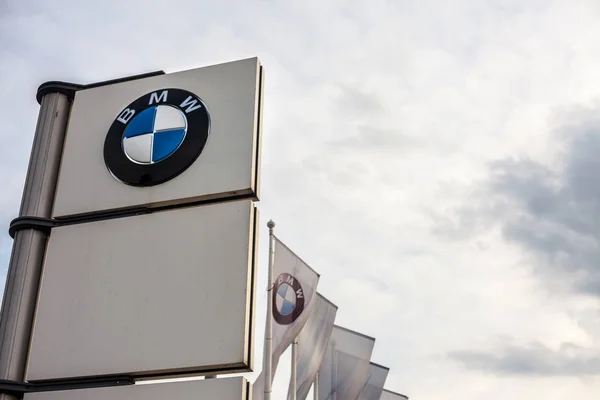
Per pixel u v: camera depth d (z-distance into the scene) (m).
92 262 13.97
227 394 12.36
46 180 14.90
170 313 13.20
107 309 13.55
